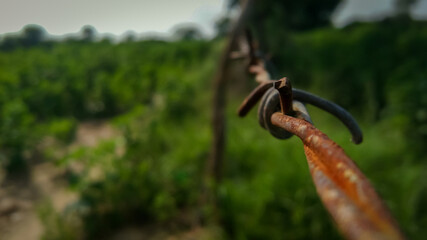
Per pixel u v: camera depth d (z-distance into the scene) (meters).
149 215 3.78
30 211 4.13
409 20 10.41
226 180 3.49
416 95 4.68
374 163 3.31
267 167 3.59
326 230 2.65
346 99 6.33
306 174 2.99
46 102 8.30
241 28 2.42
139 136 4.52
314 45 8.30
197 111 6.47
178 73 9.02
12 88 8.45
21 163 5.23
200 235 3.27
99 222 3.58
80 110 8.77
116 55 13.73
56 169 5.27
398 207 2.80
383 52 7.54
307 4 13.02
